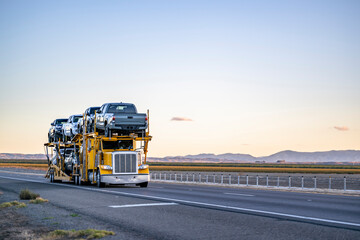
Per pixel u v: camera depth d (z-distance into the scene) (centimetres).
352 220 1113
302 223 1065
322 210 1345
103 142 2783
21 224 1142
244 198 1831
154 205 1523
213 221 1113
